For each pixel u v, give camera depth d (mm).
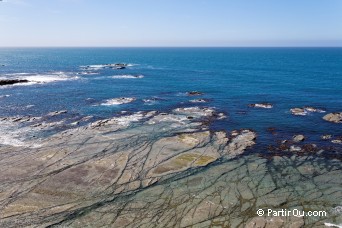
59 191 20703
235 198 19641
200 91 59406
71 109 43531
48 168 24172
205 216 17734
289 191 20500
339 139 30719
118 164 24875
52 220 17609
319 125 35812
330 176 22719
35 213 18266
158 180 22234
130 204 19156
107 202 19422
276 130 34000
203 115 40031
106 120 36906
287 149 28266
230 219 17406
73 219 17703
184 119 38031
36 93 55594
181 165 24656
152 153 27062
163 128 34250
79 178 22516
